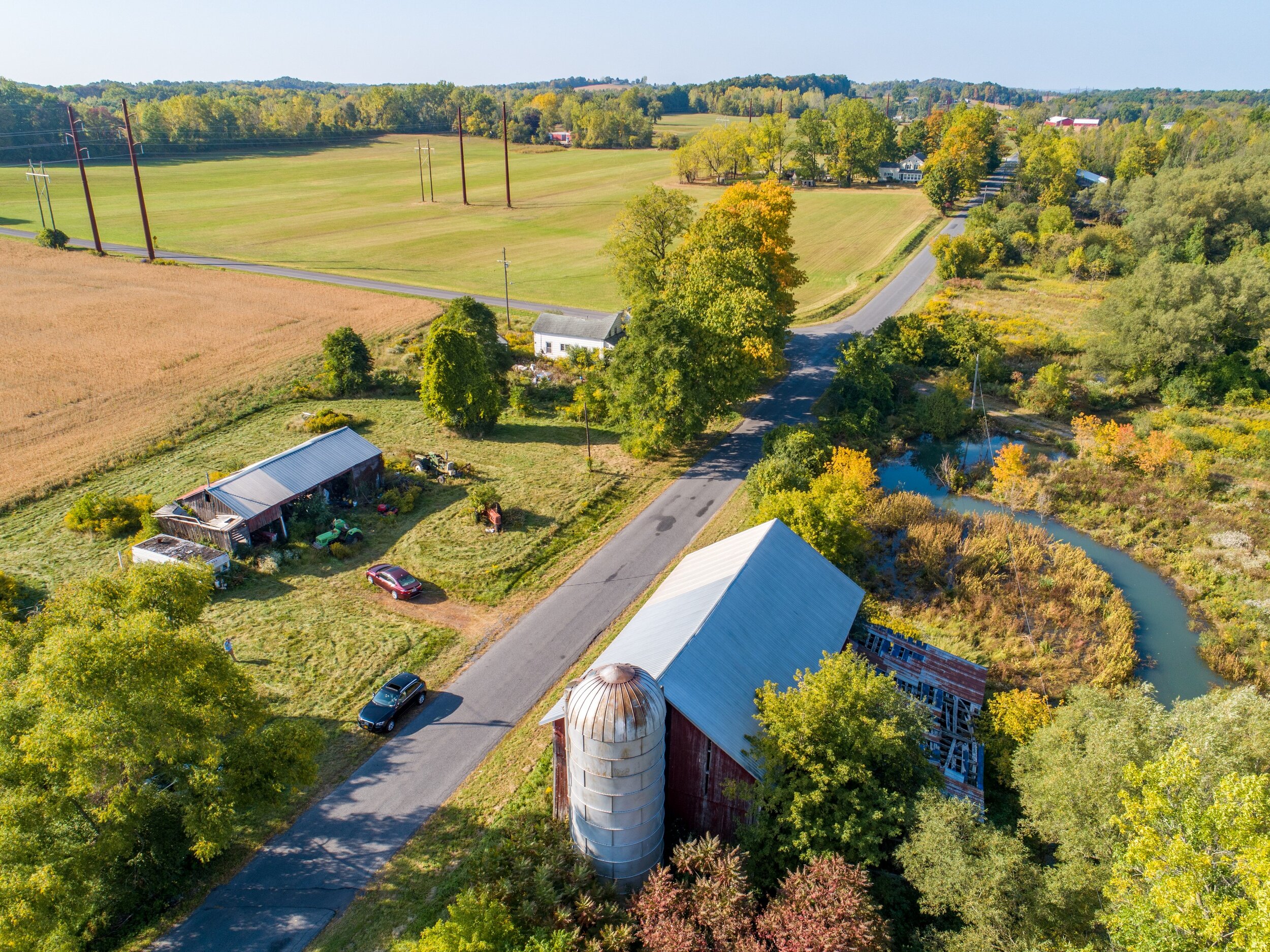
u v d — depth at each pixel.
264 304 102.12
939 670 37.25
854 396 73.69
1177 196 128.25
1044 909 23.25
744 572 36.12
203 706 27.34
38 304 99.81
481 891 24.34
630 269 86.06
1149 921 20.52
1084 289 115.38
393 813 31.45
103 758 24.16
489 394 66.88
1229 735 24.78
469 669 39.91
